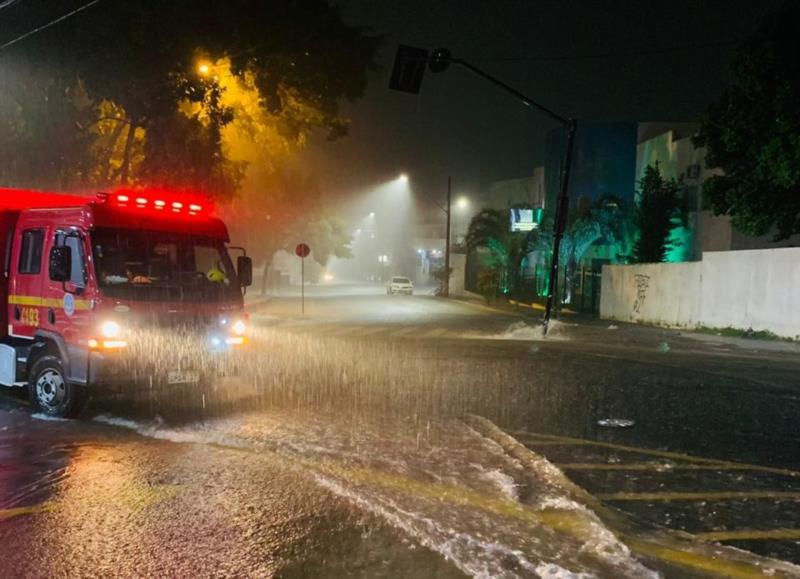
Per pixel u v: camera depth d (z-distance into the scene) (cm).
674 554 491
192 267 965
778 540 521
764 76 2034
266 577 450
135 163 2219
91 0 1634
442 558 477
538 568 460
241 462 702
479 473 668
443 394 1091
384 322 2830
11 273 990
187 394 1026
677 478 671
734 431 864
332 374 1301
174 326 920
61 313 907
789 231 2219
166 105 1834
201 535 517
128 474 664
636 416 945
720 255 2355
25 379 977
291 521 544
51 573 456
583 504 588
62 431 841
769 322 2125
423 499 593
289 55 2133
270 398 1048
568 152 2170
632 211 3500
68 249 888
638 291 2928
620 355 1666
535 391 1127
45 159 1756
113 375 868
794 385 1225
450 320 2986
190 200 1001
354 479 645
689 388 1178
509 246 4556
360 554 484
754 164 2169
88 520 546
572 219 3694
